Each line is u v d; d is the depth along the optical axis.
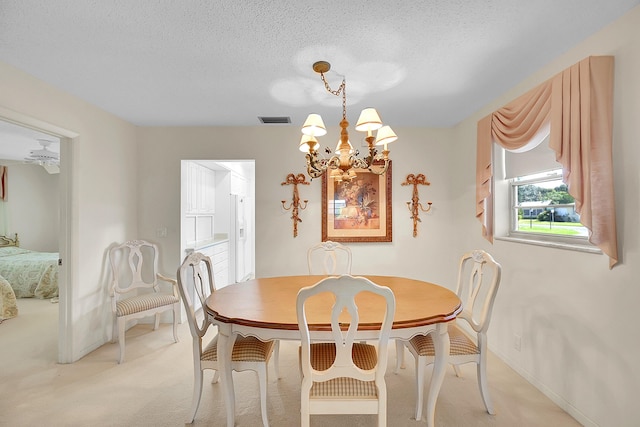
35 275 4.51
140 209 3.54
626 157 1.59
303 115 3.14
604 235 1.64
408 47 1.90
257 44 1.86
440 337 1.68
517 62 2.09
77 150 2.68
